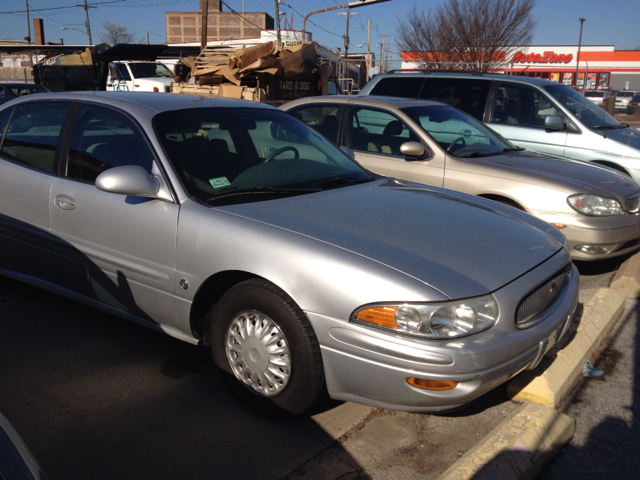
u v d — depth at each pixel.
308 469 2.54
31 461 1.50
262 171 3.39
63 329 3.82
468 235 2.89
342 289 2.48
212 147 3.37
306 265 2.56
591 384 3.38
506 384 3.23
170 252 3.00
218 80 14.95
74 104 3.70
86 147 3.52
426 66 27.88
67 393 3.08
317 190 3.35
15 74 36.00
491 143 5.89
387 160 5.69
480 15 27.91
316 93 15.65
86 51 23.73
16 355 3.46
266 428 2.83
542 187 4.92
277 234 2.71
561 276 3.02
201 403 3.02
